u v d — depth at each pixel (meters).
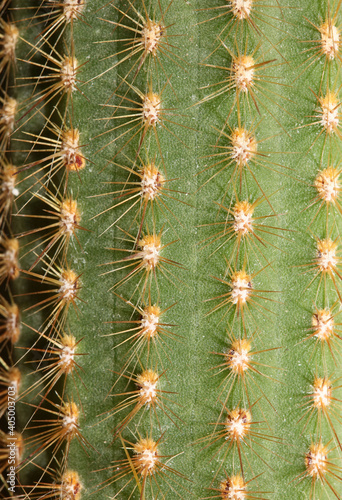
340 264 0.26
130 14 0.25
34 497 0.26
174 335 0.25
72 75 0.26
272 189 0.26
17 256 0.26
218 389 0.25
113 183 0.25
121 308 0.25
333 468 0.26
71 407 0.25
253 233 0.25
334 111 0.26
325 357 0.26
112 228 0.25
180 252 0.25
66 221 0.26
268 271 0.25
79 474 0.25
